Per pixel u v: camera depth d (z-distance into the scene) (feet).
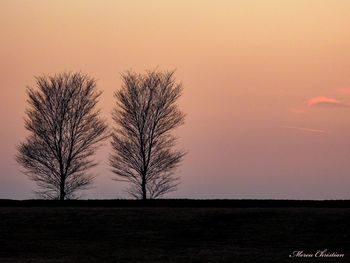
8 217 178.09
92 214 180.45
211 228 167.53
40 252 150.51
